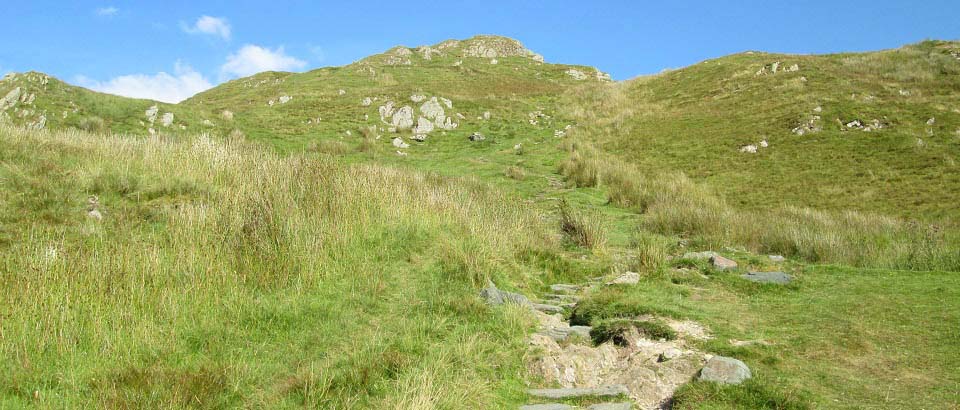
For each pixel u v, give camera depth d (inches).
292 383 192.4
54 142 458.0
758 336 255.3
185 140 533.0
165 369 193.6
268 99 1571.1
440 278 308.8
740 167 1018.1
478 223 396.2
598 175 861.8
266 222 323.9
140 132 925.2
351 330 239.9
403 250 338.0
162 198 373.4
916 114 1162.0
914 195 829.2
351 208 369.7
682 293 332.5
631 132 1279.5
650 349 240.8
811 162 1003.9
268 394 188.2
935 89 1317.7
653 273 366.0
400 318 255.1
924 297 308.8
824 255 457.7
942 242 494.0
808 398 191.0
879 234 532.7
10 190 347.9
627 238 543.8
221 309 243.0
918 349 234.4
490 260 333.7
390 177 492.4
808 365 222.2
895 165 951.0
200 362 204.4
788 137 1127.6
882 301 304.5
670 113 1405.0
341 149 1014.4
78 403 173.8
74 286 234.8
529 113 1440.7
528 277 351.3
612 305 284.4
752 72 1626.5
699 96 1528.1
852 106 1224.2
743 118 1268.5
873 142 1058.7
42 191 354.6
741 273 376.8
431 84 1936.5
